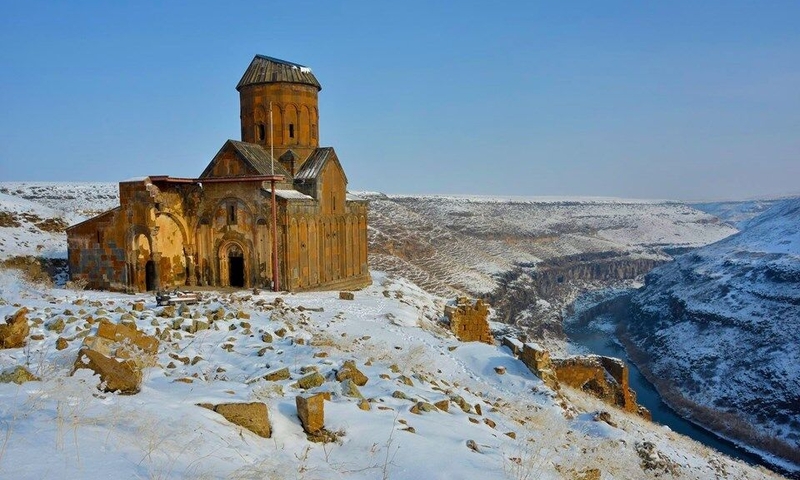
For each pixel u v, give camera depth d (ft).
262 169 118.32
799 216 371.15
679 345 263.08
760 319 243.81
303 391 35.96
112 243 111.96
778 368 201.26
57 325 52.60
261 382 35.78
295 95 136.56
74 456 18.66
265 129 136.56
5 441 19.01
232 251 119.96
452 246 412.16
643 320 333.83
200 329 59.62
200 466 20.22
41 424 20.98
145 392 28.81
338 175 135.85
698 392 212.02
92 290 112.98
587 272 532.73
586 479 33.01
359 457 26.14
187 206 121.39
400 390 39.40
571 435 47.37
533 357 70.74
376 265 304.30
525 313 323.16
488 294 299.99
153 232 111.14
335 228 134.10
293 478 21.39
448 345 82.38
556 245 587.27
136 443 20.76
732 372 215.31
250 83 136.36
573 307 402.11
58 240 147.43
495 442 32.76
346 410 31.89
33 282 111.55
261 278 116.37
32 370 33.30
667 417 191.72
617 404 89.76
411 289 154.20
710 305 285.43
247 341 56.59
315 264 124.26
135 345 43.80
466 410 42.60
